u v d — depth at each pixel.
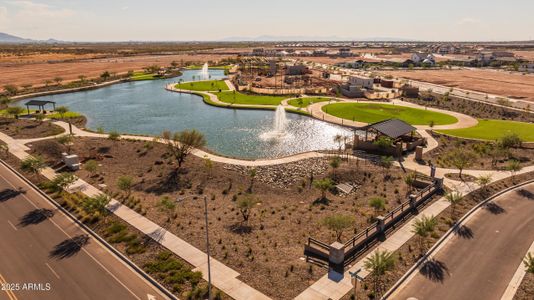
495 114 95.06
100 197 40.50
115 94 130.88
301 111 96.94
